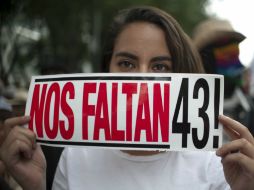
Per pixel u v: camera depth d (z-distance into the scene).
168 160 1.76
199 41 3.20
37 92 1.75
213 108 1.65
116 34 1.96
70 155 1.86
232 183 1.59
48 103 1.72
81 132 1.67
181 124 1.64
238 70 3.37
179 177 1.73
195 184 1.72
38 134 1.73
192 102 1.64
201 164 1.76
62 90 1.71
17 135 1.66
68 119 1.68
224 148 1.55
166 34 1.86
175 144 1.64
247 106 3.64
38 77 1.76
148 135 1.64
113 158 1.79
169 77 1.65
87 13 14.20
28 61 13.98
